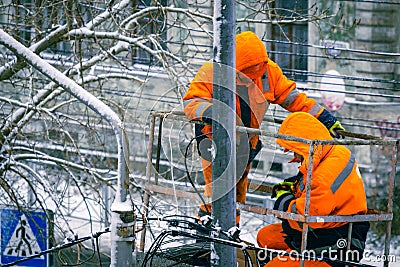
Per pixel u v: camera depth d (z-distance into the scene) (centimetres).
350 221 960
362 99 2592
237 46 1001
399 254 2350
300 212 945
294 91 1102
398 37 2569
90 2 1565
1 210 1858
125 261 847
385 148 2527
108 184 1633
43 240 1847
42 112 1656
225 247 867
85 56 1911
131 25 1591
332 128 1097
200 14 1488
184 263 1009
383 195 2509
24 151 1839
